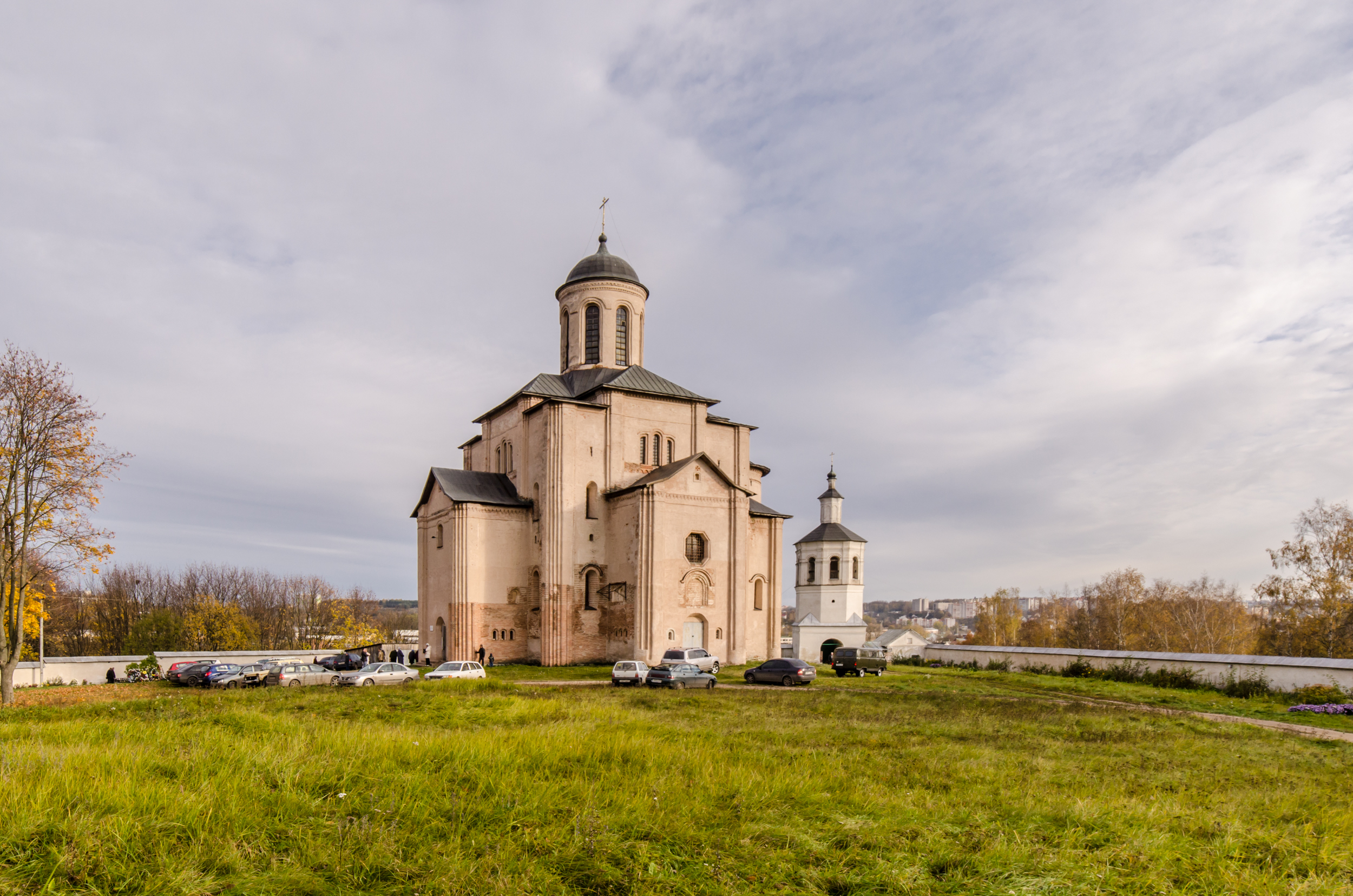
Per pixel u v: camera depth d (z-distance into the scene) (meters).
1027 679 43.41
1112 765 16.83
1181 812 11.54
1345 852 9.58
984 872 8.41
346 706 24.05
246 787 10.03
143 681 41.50
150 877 7.24
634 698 29.11
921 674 47.75
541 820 9.40
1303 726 27.39
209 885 7.17
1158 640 75.62
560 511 47.38
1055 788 13.70
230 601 91.69
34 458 30.16
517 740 14.12
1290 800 13.07
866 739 18.95
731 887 7.77
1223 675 37.78
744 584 49.50
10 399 29.70
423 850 8.13
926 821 10.29
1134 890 8.18
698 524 48.31
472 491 49.94
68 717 21.55
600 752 13.41
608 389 50.22
